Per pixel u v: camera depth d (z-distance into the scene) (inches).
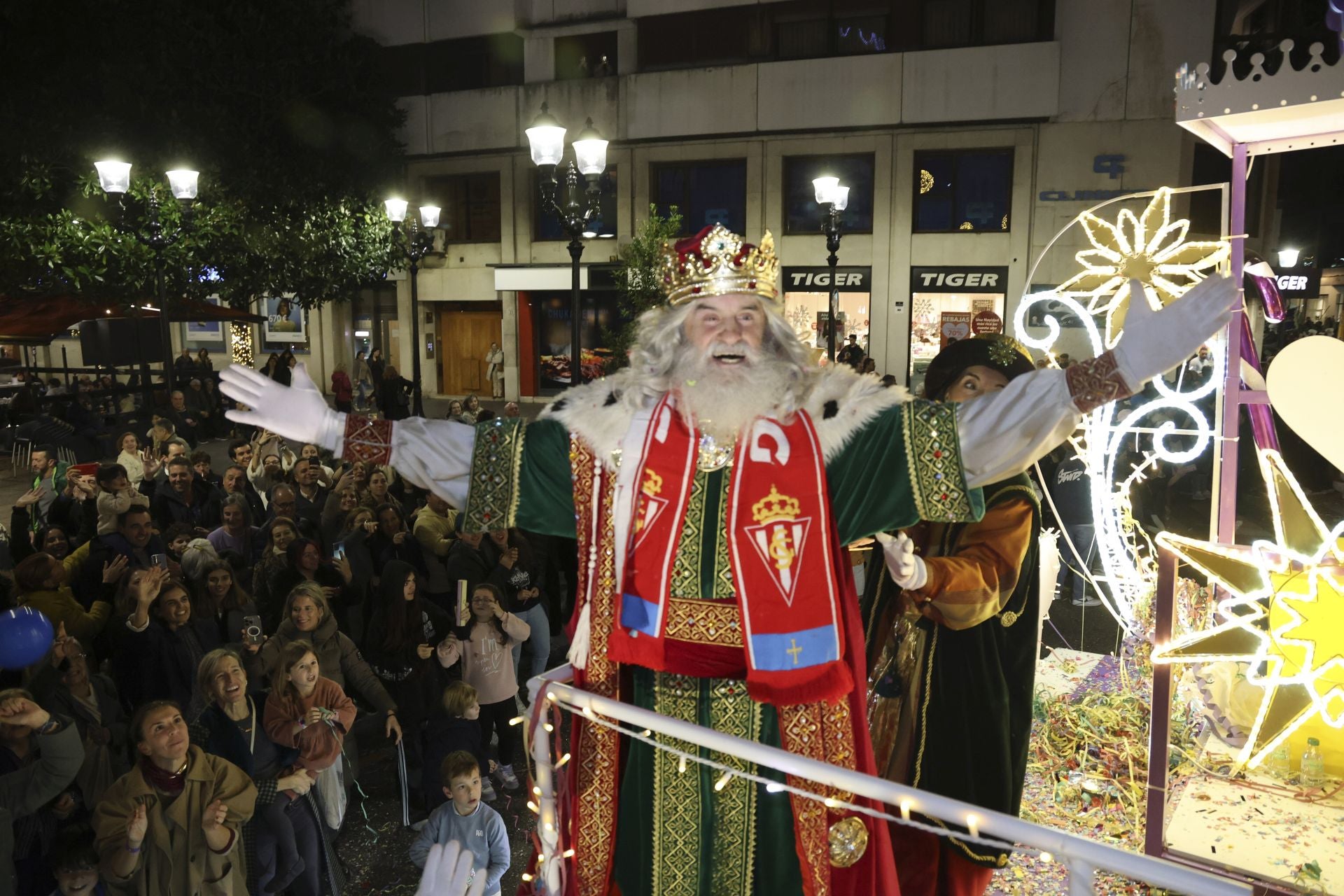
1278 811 148.2
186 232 610.9
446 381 1031.0
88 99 641.6
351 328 1059.9
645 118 865.5
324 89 800.3
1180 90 132.1
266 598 277.4
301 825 187.8
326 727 187.5
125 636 213.8
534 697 91.7
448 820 186.5
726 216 877.8
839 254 840.9
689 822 94.0
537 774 92.7
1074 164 776.9
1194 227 809.5
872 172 831.7
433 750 222.1
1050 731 193.3
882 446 88.3
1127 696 198.4
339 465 436.5
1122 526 206.7
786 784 91.8
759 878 93.9
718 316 90.2
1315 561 136.9
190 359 837.2
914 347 839.7
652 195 888.3
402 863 214.2
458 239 978.7
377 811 236.1
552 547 321.4
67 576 260.5
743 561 86.9
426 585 301.0
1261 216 835.4
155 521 347.6
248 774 177.3
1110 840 155.9
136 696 213.6
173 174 503.8
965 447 86.5
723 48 851.4
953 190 815.1
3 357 983.0
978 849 126.0
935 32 797.2
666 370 93.0
